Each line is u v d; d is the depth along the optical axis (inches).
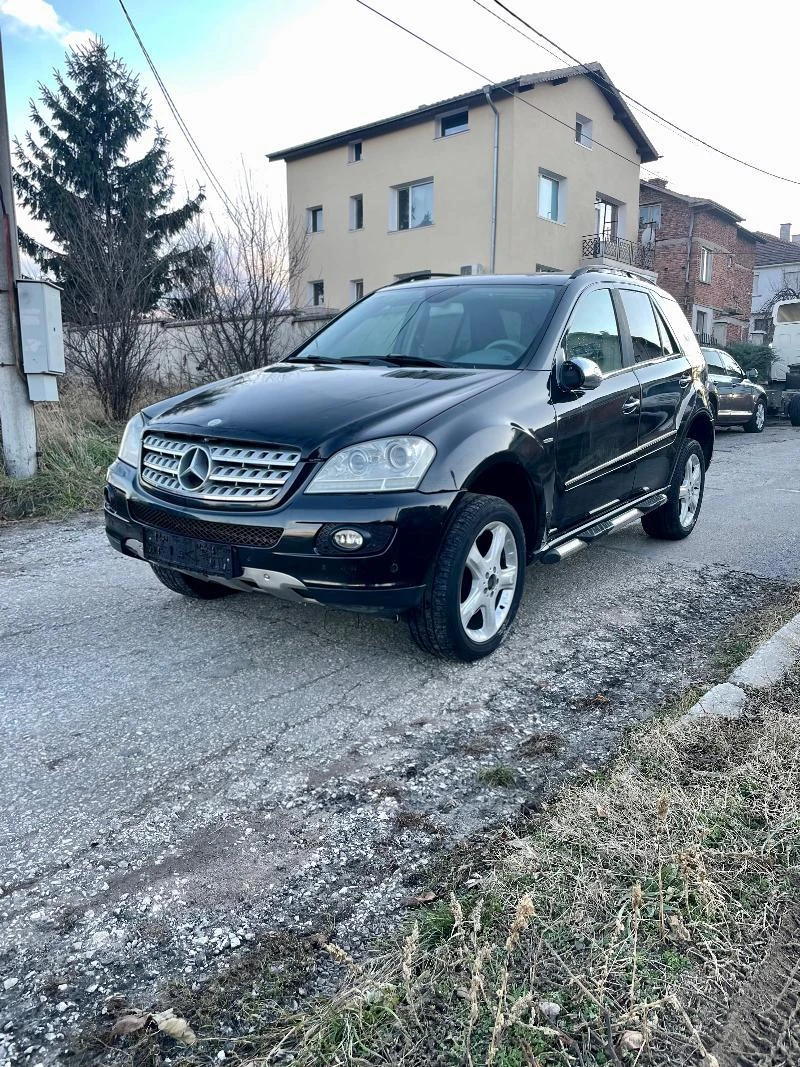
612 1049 63.6
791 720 115.5
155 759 111.8
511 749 114.9
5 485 282.8
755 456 472.1
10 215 275.3
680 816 93.0
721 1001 69.0
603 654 150.3
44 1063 65.6
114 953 77.2
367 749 114.8
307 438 123.5
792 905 79.8
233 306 469.1
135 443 148.8
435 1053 64.2
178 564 133.6
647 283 221.6
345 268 1010.1
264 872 88.7
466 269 872.9
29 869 89.0
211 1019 69.7
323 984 73.4
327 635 157.9
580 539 169.0
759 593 189.2
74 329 419.5
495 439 134.0
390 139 928.3
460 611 133.2
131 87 1108.5
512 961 72.7
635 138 1009.5
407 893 85.1
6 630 161.3
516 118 812.6
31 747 114.8
